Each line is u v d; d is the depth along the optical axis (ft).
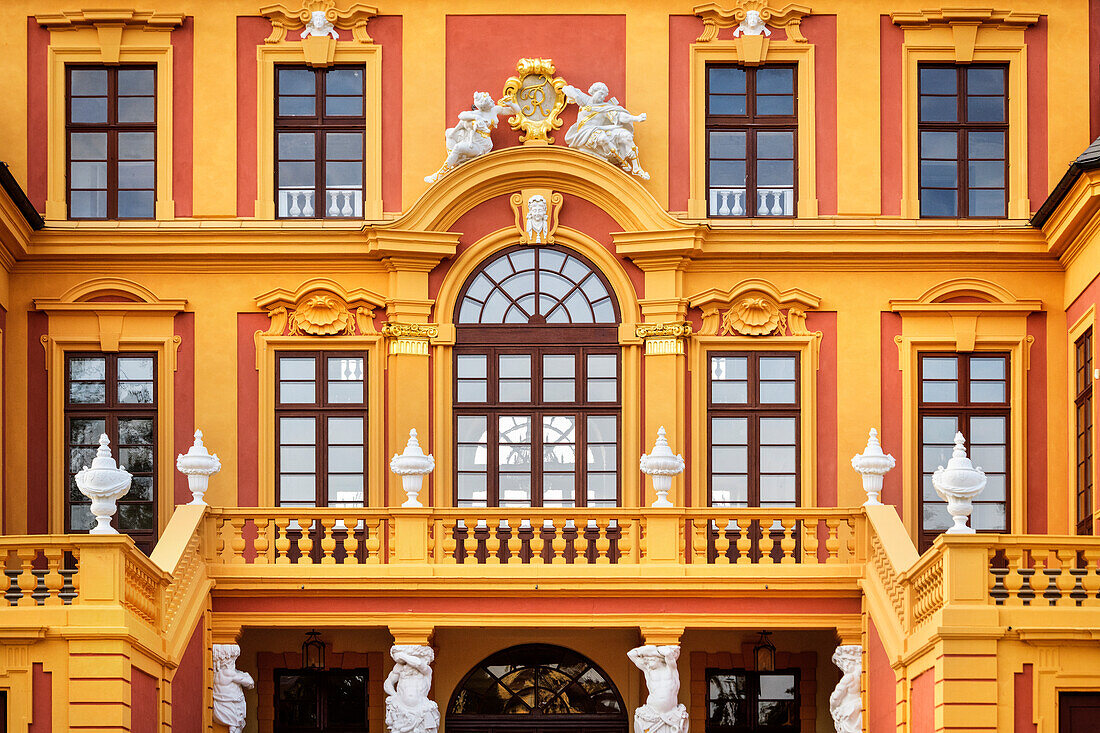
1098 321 82.79
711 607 79.97
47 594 69.31
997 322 89.30
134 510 88.33
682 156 90.43
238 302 89.51
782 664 87.35
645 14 90.89
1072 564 68.03
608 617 79.87
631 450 88.12
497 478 88.38
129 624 67.62
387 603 79.87
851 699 79.30
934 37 90.84
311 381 89.25
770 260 89.71
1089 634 66.90
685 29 90.94
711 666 87.25
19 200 84.58
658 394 88.43
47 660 66.80
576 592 79.66
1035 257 89.51
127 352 89.30
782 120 90.84
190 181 90.07
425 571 79.41
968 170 90.74
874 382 88.99
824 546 87.25
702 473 88.17
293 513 80.38
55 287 89.35
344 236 89.30
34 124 90.12
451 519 80.48
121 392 89.15
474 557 80.12
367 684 87.35
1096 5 90.79
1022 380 88.74
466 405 88.79
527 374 89.20
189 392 88.79
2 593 67.82
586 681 88.02
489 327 89.30
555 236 89.76
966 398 89.15
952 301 89.71
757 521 87.66
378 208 89.86
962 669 67.00
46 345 88.79
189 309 89.35
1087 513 85.20
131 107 90.79
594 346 89.25
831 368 89.20
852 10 90.89
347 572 79.46
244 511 80.38
